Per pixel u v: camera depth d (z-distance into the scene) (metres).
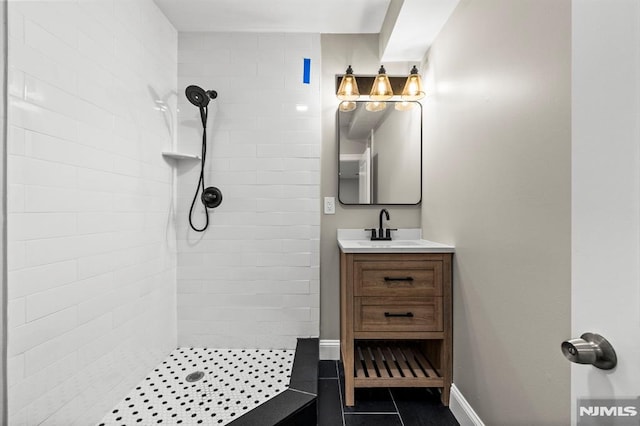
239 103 2.14
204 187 2.13
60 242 1.15
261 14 1.96
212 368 1.84
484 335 1.36
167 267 2.01
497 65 1.25
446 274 1.68
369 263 1.68
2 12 0.95
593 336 0.68
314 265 2.17
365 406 1.68
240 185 2.14
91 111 1.31
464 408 1.50
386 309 1.68
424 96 2.17
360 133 2.22
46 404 1.09
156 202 1.87
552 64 0.94
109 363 1.42
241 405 1.45
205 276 2.14
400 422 1.55
